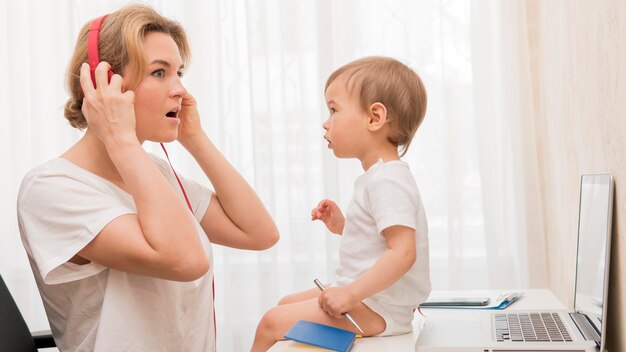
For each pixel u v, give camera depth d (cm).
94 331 106
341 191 225
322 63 226
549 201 205
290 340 112
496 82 219
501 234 218
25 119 239
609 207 112
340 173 226
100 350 102
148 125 109
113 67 106
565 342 104
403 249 108
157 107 108
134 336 104
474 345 104
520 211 213
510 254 217
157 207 99
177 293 111
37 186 103
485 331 115
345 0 226
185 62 124
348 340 104
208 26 234
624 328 113
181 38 120
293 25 230
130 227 99
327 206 139
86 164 109
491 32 218
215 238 136
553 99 185
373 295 111
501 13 216
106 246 99
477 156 220
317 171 230
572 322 121
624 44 103
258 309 233
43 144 237
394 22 225
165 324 108
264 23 230
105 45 106
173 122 111
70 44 235
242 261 231
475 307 139
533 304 144
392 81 119
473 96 218
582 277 132
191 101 132
